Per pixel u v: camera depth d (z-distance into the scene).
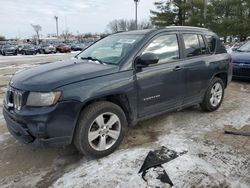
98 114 3.34
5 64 16.28
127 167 3.26
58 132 3.07
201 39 4.91
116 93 3.46
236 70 7.95
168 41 4.25
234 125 4.60
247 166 3.28
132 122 3.85
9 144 3.94
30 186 2.95
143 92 3.79
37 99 3.03
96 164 3.35
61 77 3.21
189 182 2.96
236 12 35.72
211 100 5.16
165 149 3.70
